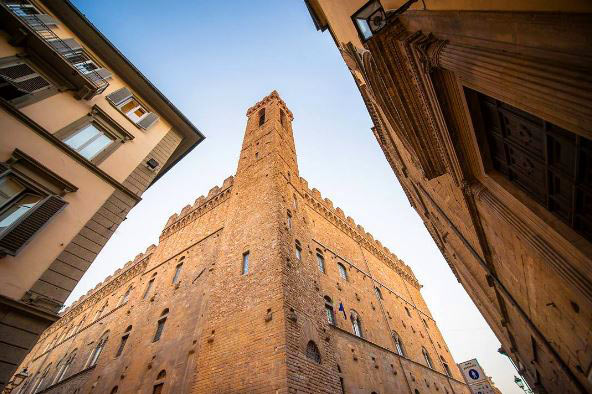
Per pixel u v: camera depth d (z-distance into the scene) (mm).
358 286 20906
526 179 5293
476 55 3600
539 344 10133
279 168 17781
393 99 6895
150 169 11758
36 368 24469
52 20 10781
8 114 7723
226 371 9055
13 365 5656
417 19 4754
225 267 13156
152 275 20781
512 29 3000
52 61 9500
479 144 5918
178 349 12844
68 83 9859
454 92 5262
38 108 8562
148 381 12469
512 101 3535
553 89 2746
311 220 21688
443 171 8727
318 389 8609
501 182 6141
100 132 10492
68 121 9320
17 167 7320
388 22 5273
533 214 5336
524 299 8891
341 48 12133
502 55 3215
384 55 5930
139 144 11914
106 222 8891
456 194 9867
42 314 6387
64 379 18812
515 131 4613
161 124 13898
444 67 4566
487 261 10500
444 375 22875
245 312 10430
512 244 7086
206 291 14898
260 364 8555
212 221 20828
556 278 5672
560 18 2498
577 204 4125
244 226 14617
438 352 25141
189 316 14258
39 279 6652
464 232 11805
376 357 16234
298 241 14391
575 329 6453
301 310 10617
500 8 3080
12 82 8062
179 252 20625
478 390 19734
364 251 26953
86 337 22172
